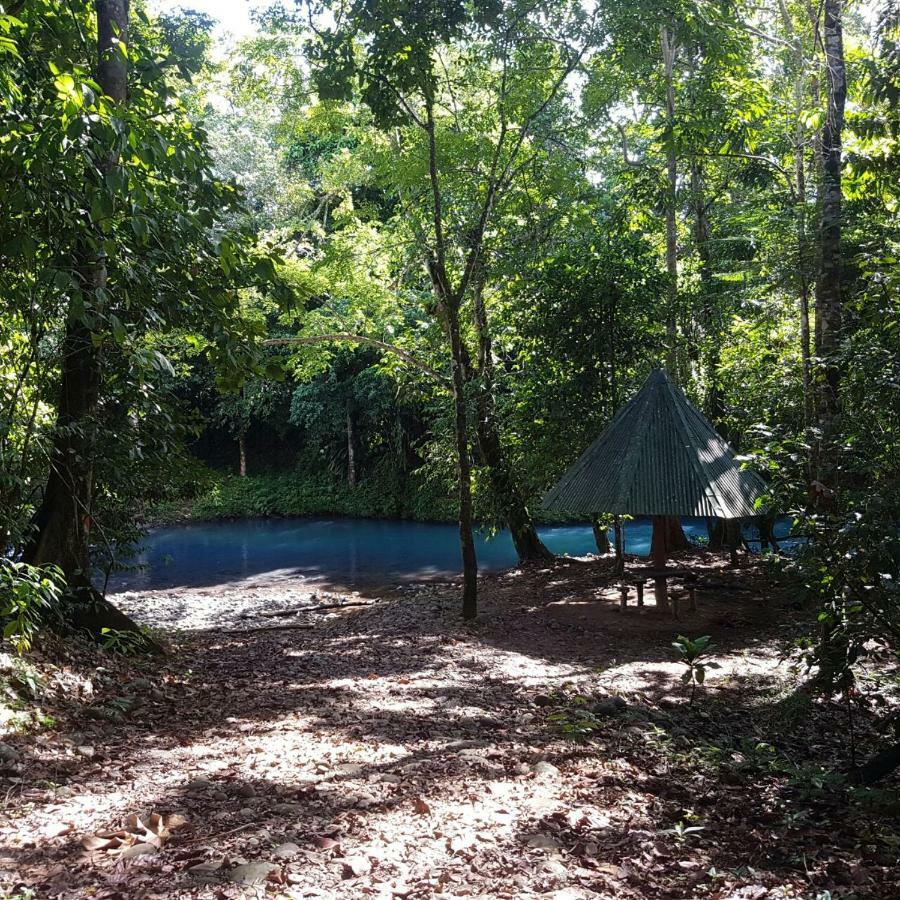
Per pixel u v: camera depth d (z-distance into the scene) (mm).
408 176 12180
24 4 6770
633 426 11062
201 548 25578
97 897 3055
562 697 7219
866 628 5254
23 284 6625
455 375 11469
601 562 16375
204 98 16641
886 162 9633
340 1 10484
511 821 4055
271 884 3191
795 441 5680
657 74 15273
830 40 9203
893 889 3490
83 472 8188
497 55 11047
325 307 17328
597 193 14984
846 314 9016
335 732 5797
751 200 14703
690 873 3609
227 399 34844
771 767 5293
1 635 6480
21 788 4352
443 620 11789
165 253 6965
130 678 7230
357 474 35188
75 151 5527
